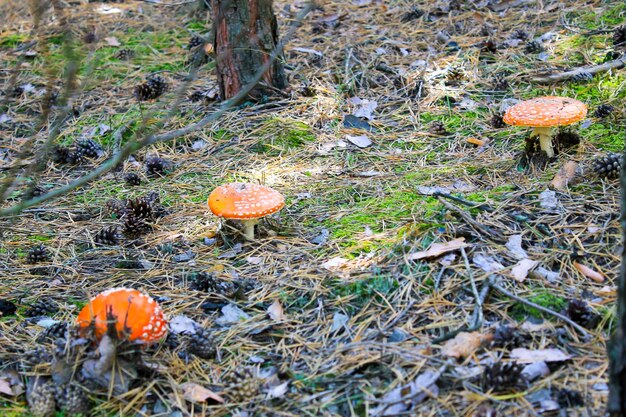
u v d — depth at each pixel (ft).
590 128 7.70
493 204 6.98
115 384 5.97
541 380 5.82
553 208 6.90
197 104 8.70
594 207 6.89
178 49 9.70
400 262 6.57
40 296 6.66
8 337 6.36
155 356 6.15
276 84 8.61
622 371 5.28
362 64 8.87
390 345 6.07
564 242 6.61
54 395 5.92
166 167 7.91
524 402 5.73
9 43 9.90
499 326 6.11
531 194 7.07
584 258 6.50
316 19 9.92
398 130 8.11
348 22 9.81
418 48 9.16
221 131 8.30
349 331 6.23
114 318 5.94
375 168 7.64
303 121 8.25
